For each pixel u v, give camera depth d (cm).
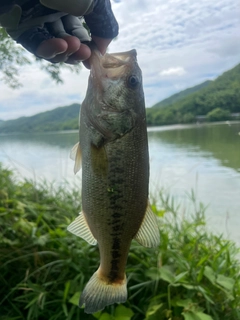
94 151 31
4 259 61
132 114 31
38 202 85
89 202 32
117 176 31
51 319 52
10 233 66
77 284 55
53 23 30
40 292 54
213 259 60
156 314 51
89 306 33
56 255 60
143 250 60
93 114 31
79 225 33
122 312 50
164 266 57
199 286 53
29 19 28
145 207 32
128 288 54
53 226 71
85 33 32
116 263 33
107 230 32
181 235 67
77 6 26
